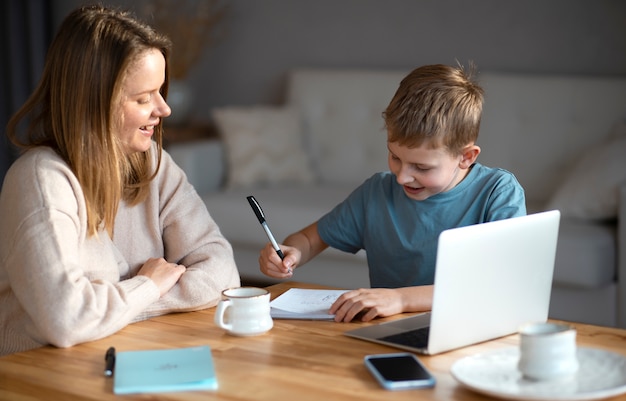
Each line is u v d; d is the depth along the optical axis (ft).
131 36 5.15
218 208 11.90
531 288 4.81
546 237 4.78
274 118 13.39
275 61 14.94
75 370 4.31
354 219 6.32
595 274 9.43
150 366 4.20
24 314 5.17
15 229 4.90
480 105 5.42
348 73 13.46
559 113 11.60
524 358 3.93
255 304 4.82
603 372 3.98
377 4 13.84
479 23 12.98
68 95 5.12
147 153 5.89
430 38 13.43
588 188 10.05
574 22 12.29
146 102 5.30
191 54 15.02
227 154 13.30
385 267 6.08
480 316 4.56
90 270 5.28
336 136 13.38
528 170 11.76
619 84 11.30
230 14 15.25
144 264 5.54
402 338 4.63
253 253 11.89
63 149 5.22
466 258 4.34
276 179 13.19
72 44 5.12
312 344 4.63
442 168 5.31
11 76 16.25
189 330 4.98
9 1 16.05
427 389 3.92
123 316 4.90
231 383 4.03
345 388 3.94
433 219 5.82
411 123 5.17
